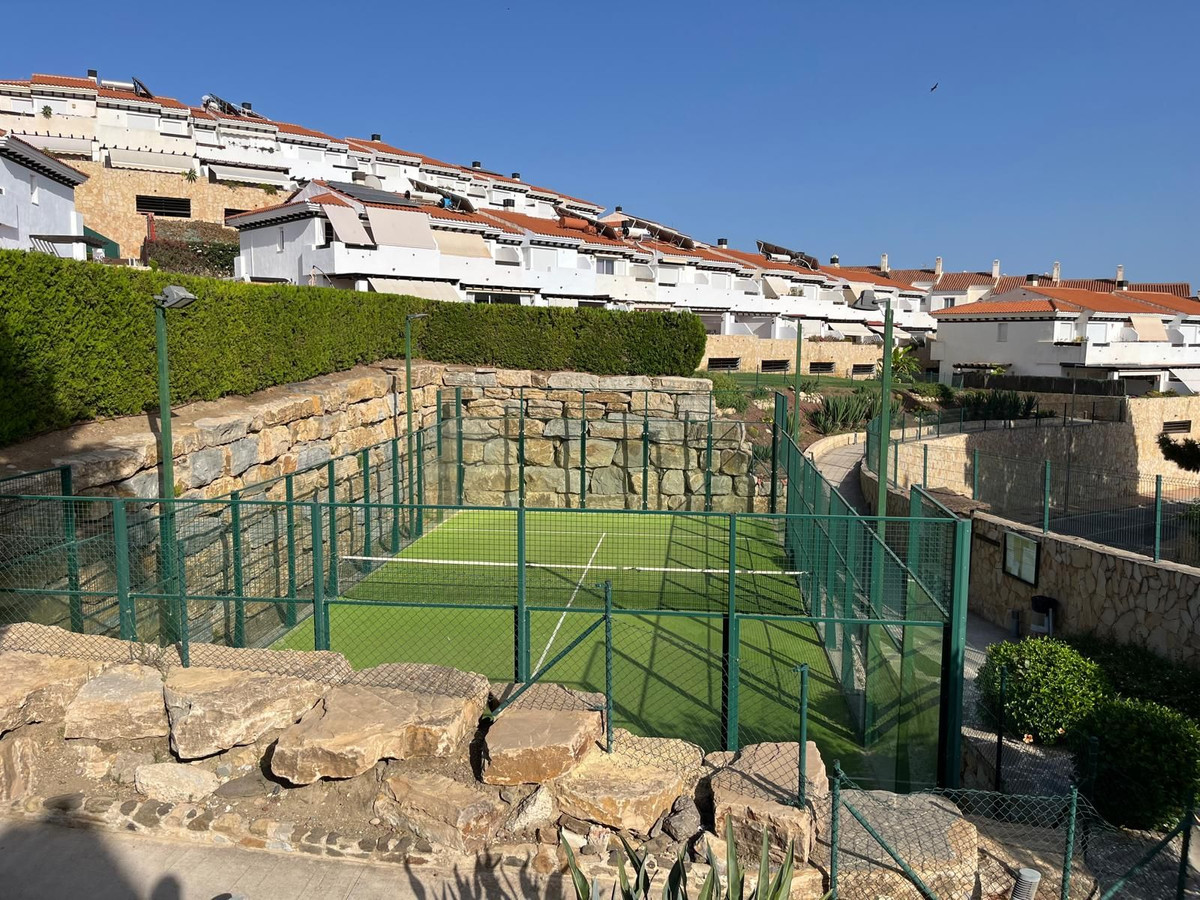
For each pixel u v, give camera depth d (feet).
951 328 214.28
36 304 37.76
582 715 23.68
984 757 30.60
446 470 84.94
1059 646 34.81
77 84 189.37
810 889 19.74
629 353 97.91
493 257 149.07
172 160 182.19
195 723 22.80
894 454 78.59
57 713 23.72
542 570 55.47
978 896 20.31
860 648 37.55
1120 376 191.83
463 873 20.40
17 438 37.27
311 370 66.23
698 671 39.91
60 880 19.74
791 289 210.79
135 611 32.22
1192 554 50.21
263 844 21.13
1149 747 25.61
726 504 83.25
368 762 22.00
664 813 21.83
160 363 36.91
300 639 42.34
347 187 135.44
